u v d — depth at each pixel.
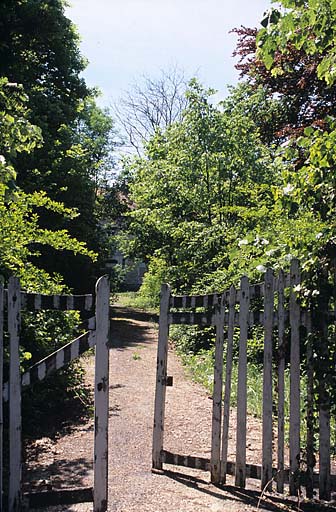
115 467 5.71
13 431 4.26
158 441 5.59
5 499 4.43
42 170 18.33
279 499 4.89
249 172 15.47
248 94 17.94
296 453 4.96
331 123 5.15
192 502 4.81
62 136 20.38
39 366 4.31
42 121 19.19
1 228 6.96
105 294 4.40
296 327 5.02
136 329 19.39
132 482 5.27
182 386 9.95
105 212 26.45
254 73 17.41
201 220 16.19
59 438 6.86
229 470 5.23
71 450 6.40
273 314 5.08
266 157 15.95
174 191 16.48
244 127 16.00
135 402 8.73
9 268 6.93
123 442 6.62
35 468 5.79
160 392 5.60
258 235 5.71
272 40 4.88
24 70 18.12
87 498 4.45
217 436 5.23
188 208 16.44
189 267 15.48
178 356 13.52
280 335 5.04
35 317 7.55
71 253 18.70
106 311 4.40
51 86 21.92
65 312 8.08
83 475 5.57
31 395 7.36
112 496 4.93
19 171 17.47
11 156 6.38
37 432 7.06
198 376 10.64
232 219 15.21
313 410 5.04
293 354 5.01
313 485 4.98
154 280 25.62
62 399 8.38
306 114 15.64
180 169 16.22
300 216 6.75
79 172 19.59
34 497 4.34
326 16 4.85
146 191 17.80
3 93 7.23
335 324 4.99
